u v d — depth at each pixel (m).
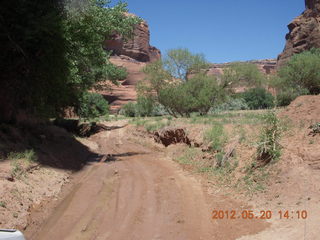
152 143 23.33
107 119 45.34
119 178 12.23
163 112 45.81
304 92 28.12
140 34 113.88
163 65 34.16
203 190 10.01
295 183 7.67
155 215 7.84
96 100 45.62
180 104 29.45
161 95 30.62
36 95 16.25
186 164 14.27
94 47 18.14
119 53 107.25
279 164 8.70
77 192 10.05
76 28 16.72
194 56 34.94
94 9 16.91
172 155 17.16
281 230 6.14
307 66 28.58
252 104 41.72
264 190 8.28
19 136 13.35
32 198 8.41
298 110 11.75
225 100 31.56
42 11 13.85
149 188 10.55
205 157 13.37
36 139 15.10
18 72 15.14
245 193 8.69
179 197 9.35
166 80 32.97
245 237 6.20
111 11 18.16
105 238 6.49
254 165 9.66
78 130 33.62
